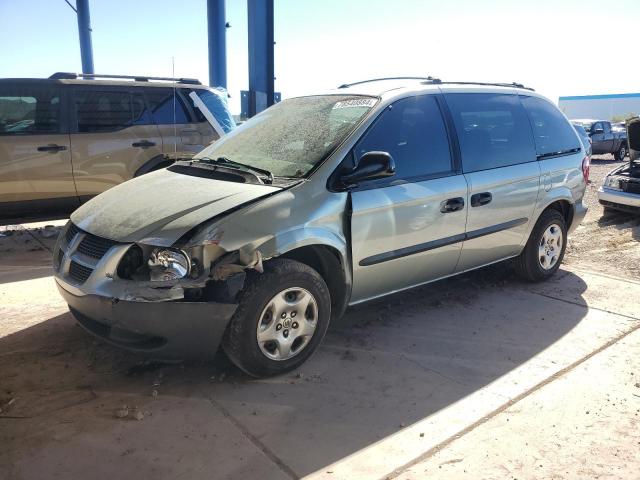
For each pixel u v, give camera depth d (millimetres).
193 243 3070
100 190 6984
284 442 2869
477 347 4031
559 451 2830
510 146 4879
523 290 5281
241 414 3111
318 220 3488
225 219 3180
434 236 4211
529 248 5258
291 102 4707
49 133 6609
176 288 3035
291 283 3377
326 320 3650
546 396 3357
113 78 7160
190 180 3818
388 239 3896
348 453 2791
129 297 3037
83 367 3605
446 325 4422
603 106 61344
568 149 5496
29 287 5145
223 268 3113
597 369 3701
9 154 6375
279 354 3443
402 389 3430
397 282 4184
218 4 11570
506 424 3064
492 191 4594
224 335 3246
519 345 4066
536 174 5000
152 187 3805
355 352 3920
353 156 3762
